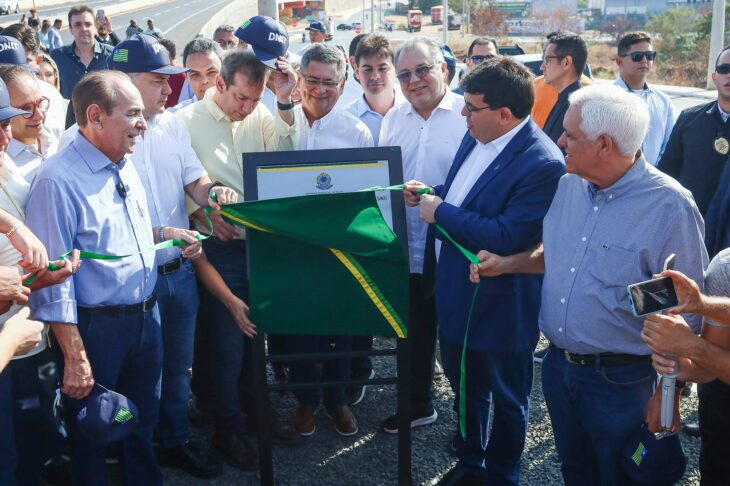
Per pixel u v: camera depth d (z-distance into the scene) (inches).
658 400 101.0
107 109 113.9
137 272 121.7
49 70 214.2
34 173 131.3
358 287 123.7
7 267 98.8
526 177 120.0
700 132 183.9
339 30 2456.9
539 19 2103.8
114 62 135.0
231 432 148.9
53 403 124.0
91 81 114.3
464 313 129.0
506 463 134.6
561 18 2079.2
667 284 90.5
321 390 162.2
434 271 154.6
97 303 118.0
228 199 129.1
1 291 96.2
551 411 118.2
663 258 101.6
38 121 132.3
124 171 121.8
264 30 144.7
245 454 148.9
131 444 130.1
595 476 119.1
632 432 107.3
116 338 120.8
